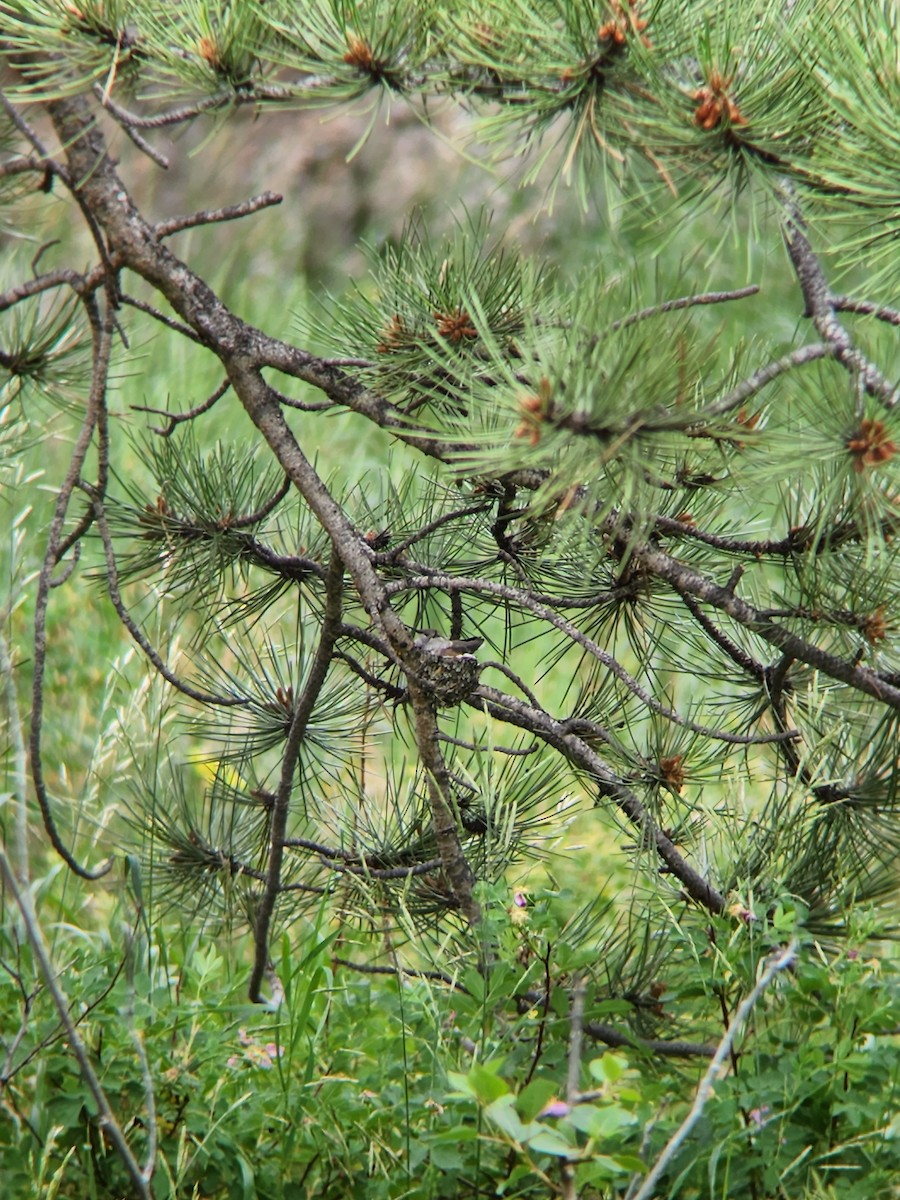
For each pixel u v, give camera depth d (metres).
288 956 2.29
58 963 2.34
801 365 2.00
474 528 2.37
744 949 2.14
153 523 2.35
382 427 2.18
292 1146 2.19
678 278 2.00
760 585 2.23
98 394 2.22
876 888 2.28
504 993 2.13
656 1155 2.12
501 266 2.21
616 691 2.32
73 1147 2.17
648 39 1.97
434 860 2.33
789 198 1.99
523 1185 2.13
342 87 2.04
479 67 2.04
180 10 2.08
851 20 1.95
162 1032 2.24
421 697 2.16
